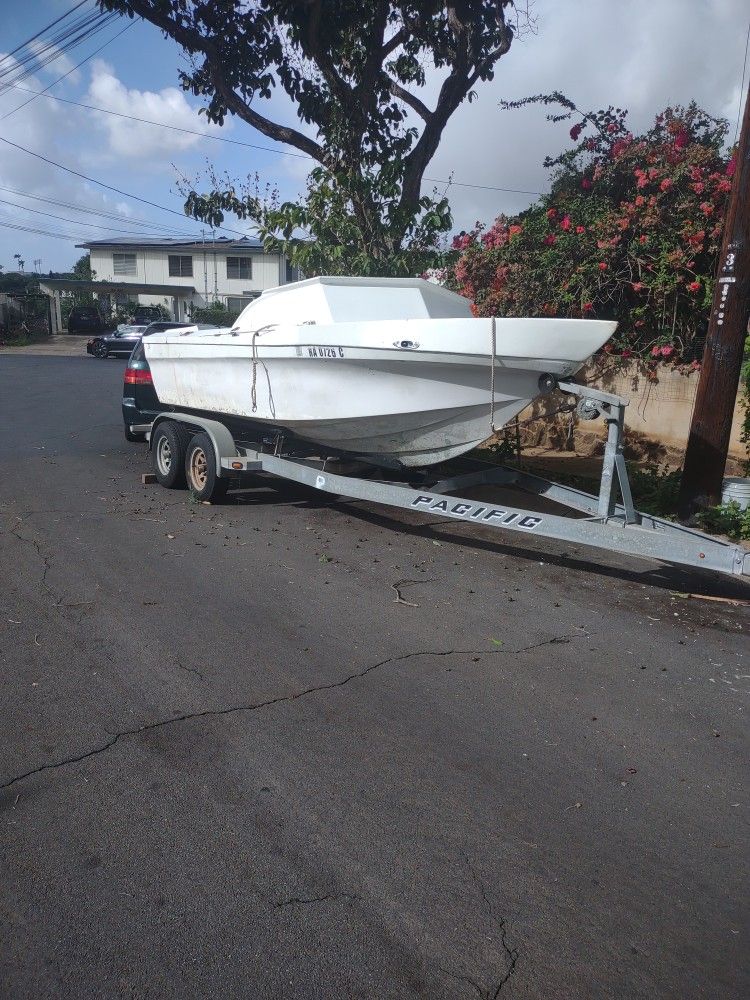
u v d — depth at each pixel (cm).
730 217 745
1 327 4194
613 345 1160
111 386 2244
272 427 870
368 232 1164
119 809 340
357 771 375
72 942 269
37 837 321
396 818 341
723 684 482
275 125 1205
